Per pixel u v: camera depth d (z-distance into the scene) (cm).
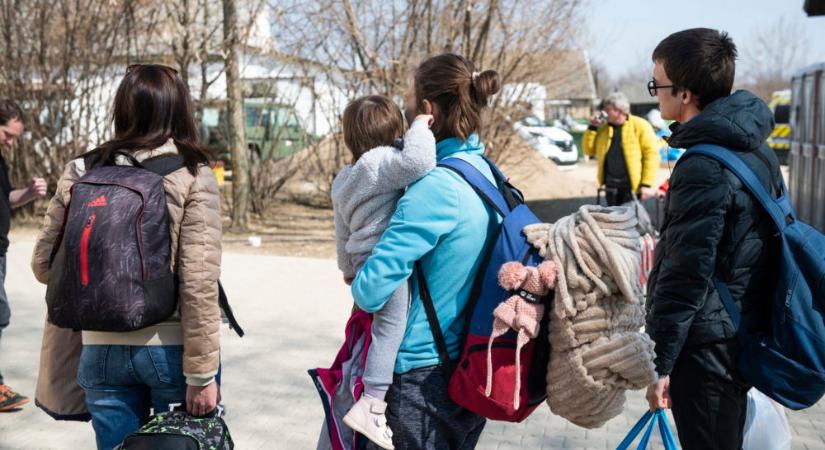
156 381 248
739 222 238
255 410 450
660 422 255
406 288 225
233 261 934
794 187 1218
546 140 2180
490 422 438
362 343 241
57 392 279
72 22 1186
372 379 223
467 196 223
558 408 220
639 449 262
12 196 452
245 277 835
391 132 251
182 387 252
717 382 244
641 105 3831
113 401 251
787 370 236
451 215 219
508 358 217
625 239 213
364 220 234
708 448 247
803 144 1135
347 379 241
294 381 500
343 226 247
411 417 228
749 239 239
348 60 1116
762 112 241
